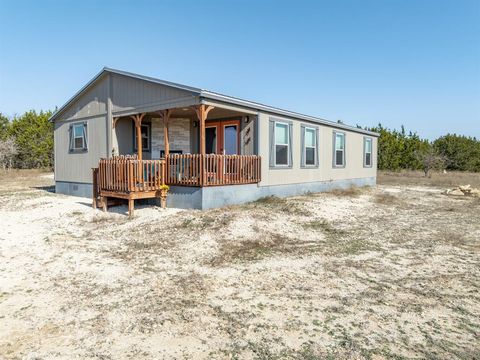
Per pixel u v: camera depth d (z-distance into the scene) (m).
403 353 2.88
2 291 4.21
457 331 3.27
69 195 13.83
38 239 6.76
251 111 10.45
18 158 28.16
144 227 7.62
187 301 3.93
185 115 12.34
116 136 11.96
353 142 16.80
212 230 7.19
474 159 30.27
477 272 5.00
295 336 3.15
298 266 5.22
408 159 29.98
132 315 3.57
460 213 10.20
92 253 5.84
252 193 10.63
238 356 2.82
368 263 5.38
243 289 4.30
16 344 3.00
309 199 11.57
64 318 3.50
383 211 10.41
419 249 6.23
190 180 9.21
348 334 3.20
